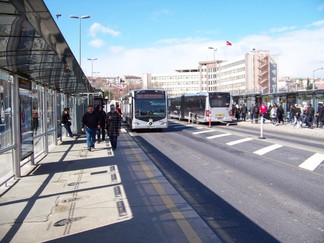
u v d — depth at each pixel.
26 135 10.36
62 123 20.44
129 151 15.11
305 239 5.32
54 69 10.29
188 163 12.34
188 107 39.94
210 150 15.71
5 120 8.76
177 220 6.06
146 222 5.96
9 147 8.70
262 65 119.25
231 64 129.12
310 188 8.45
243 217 6.39
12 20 5.28
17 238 5.31
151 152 15.39
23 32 5.97
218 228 5.83
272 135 22.78
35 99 12.29
